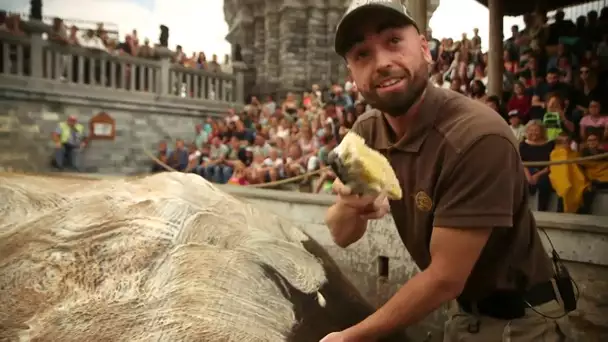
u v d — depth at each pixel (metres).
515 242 1.34
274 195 4.14
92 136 10.13
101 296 1.31
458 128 1.20
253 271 1.51
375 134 1.44
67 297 1.31
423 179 1.27
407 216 1.40
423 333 2.86
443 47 7.14
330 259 1.91
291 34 12.41
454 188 1.18
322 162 5.86
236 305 1.36
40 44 9.77
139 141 10.73
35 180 1.94
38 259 1.42
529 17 6.84
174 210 1.64
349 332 1.21
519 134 4.32
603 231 2.57
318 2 12.30
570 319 2.74
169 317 1.25
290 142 6.91
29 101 9.59
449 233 1.18
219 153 8.14
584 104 5.02
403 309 1.19
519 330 1.45
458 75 6.40
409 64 1.19
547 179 3.89
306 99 9.52
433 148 1.24
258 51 13.35
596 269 2.64
